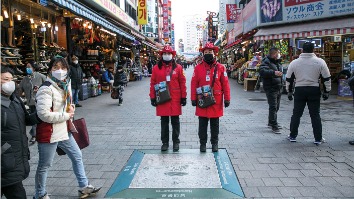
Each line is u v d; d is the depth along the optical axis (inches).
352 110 391.9
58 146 156.2
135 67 1131.3
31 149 252.2
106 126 331.3
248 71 689.0
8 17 401.1
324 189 165.9
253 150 235.9
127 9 1143.6
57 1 310.3
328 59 714.2
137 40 1072.8
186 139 272.2
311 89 241.6
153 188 170.6
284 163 206.4
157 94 231.6
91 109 451.8
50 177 190.1
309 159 213.5
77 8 374.9
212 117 227.0
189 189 167.9
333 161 208.7
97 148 248.8
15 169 117.3
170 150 239.5
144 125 334.0
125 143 262.7
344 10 534.0
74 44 633.6
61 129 147.7
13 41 418.3
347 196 157.5
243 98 538.3
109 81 703.1
